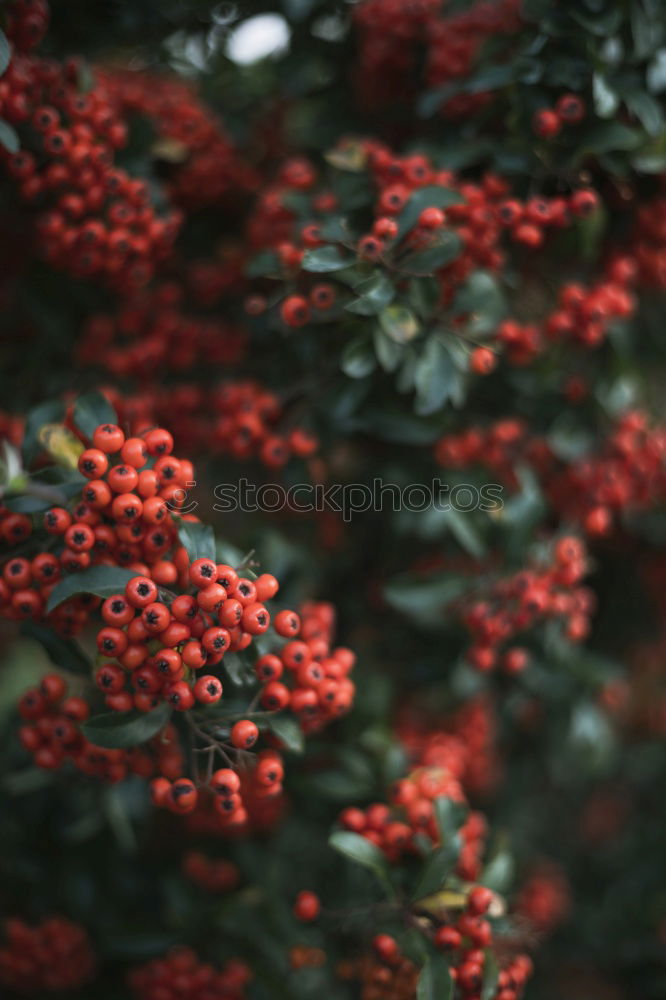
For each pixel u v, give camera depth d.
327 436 0.71
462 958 0.64
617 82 0.69
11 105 0.65
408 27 0.74
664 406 0.84
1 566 0.63
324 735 0.72
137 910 0.75
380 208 0.66
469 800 0.94
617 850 1.09
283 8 0.78
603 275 0.72
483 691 0.77
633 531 0.86
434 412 0.69
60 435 0.64
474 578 0.72
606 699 0.79
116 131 0.68
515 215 0.68
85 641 0.81
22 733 0.63
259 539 0.71
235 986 0.68
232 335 0.75
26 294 0.74
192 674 0.61
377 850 0.65
